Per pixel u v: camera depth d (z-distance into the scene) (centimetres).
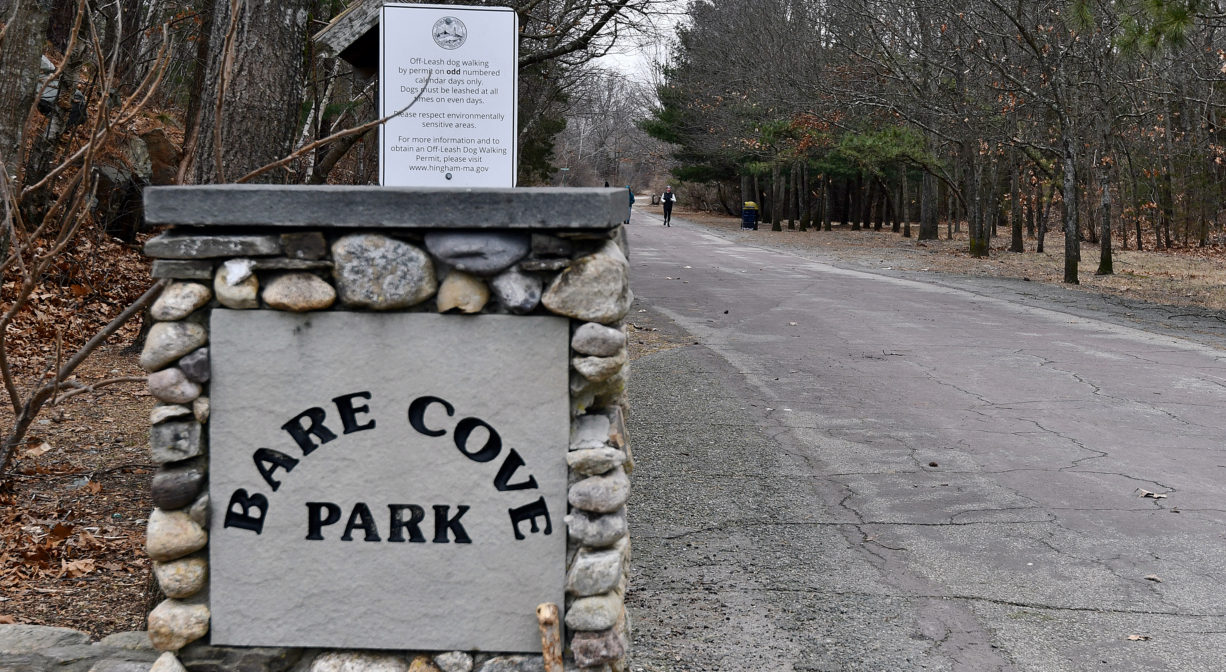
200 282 319
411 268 314
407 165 472
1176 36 1530
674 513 659
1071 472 766
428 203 307
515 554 323
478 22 472
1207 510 673
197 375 318
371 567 324
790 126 3825
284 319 317
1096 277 2503
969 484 732
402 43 470
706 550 589
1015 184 3491
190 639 325
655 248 3497
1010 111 3030
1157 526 640
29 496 693
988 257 3228
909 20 3159
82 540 605
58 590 539
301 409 319
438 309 317
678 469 764
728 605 506
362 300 315
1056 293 2108
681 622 483
